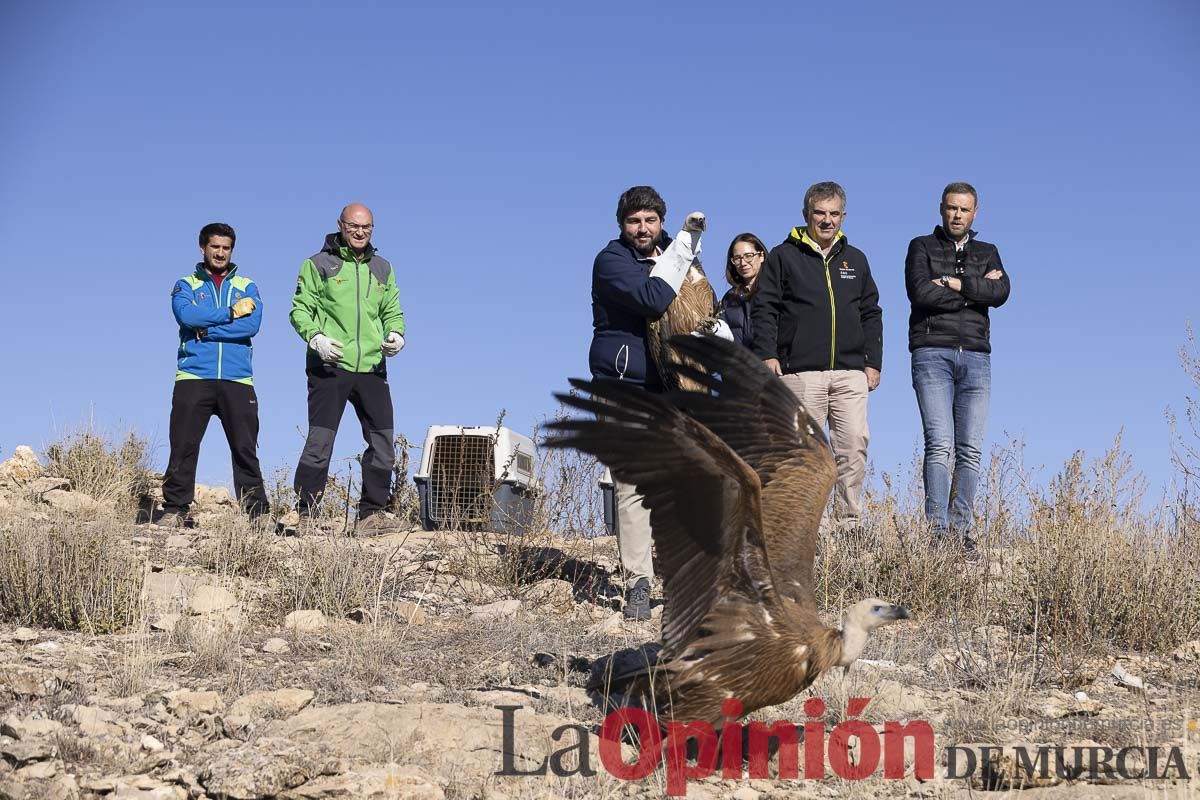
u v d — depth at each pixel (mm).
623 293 7754
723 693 5133
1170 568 8172
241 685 6004
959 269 9922
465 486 10477
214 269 11000
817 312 9289
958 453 10016
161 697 5641
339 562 8141
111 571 7297
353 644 6730
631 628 7605
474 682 6398
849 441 9344
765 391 6016
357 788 4602
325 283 10891
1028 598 8164
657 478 5062
